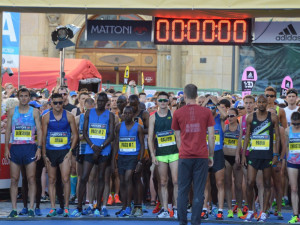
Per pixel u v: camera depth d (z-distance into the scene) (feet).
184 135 39.01
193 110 39.04
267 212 48.96
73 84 92.22
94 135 45.75
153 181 50.96
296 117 45.14
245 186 51.19
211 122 39.29
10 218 44.34
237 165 48.19
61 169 45.55
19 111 45.11
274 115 45.44
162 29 53.11
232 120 48.88
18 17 65.51
